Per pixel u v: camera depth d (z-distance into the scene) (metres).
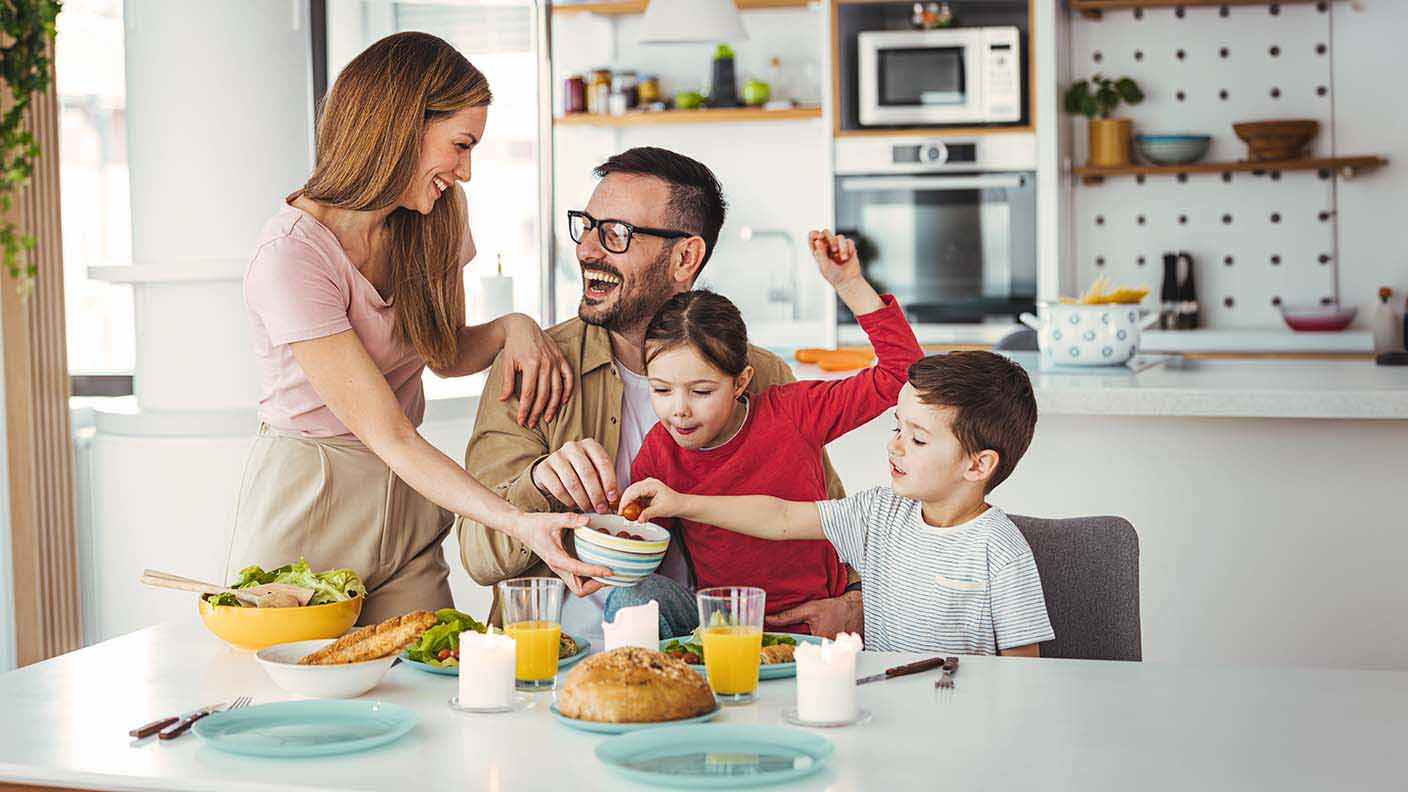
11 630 3.37
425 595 2.10
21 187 2.86
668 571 2.04
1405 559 2.75
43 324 3.41
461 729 1.34
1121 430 2.85
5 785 1.24
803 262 5.66
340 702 1.37
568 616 2.00
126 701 1.45
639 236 2.00
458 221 2.03
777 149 5.65
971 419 1.79
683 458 2.01
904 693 1.45
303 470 1.97
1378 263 5.32
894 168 5.16
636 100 5.51
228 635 1.66
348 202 1.87
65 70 4.65
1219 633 2.84
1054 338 3.21
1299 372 3.10
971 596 1.83
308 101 3.14
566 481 1.81
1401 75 5.28
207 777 1.20
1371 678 1.50
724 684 1.44
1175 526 2.84
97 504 3.18
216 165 3.00
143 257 3.08
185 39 2.98
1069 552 1.92
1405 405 2.56
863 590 1.95
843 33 5.17
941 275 5.17
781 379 2.17
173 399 3.08
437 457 1.79
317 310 1.83
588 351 2.05
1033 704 1.40
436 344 2.02
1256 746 1.26
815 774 1.18
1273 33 5.38
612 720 1.32
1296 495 2.79
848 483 3.04
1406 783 1.16
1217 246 5.44
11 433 3.34
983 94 5.07
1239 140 5.42
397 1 5.23
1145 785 1.16
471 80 1.88
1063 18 5.28
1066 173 5.29
